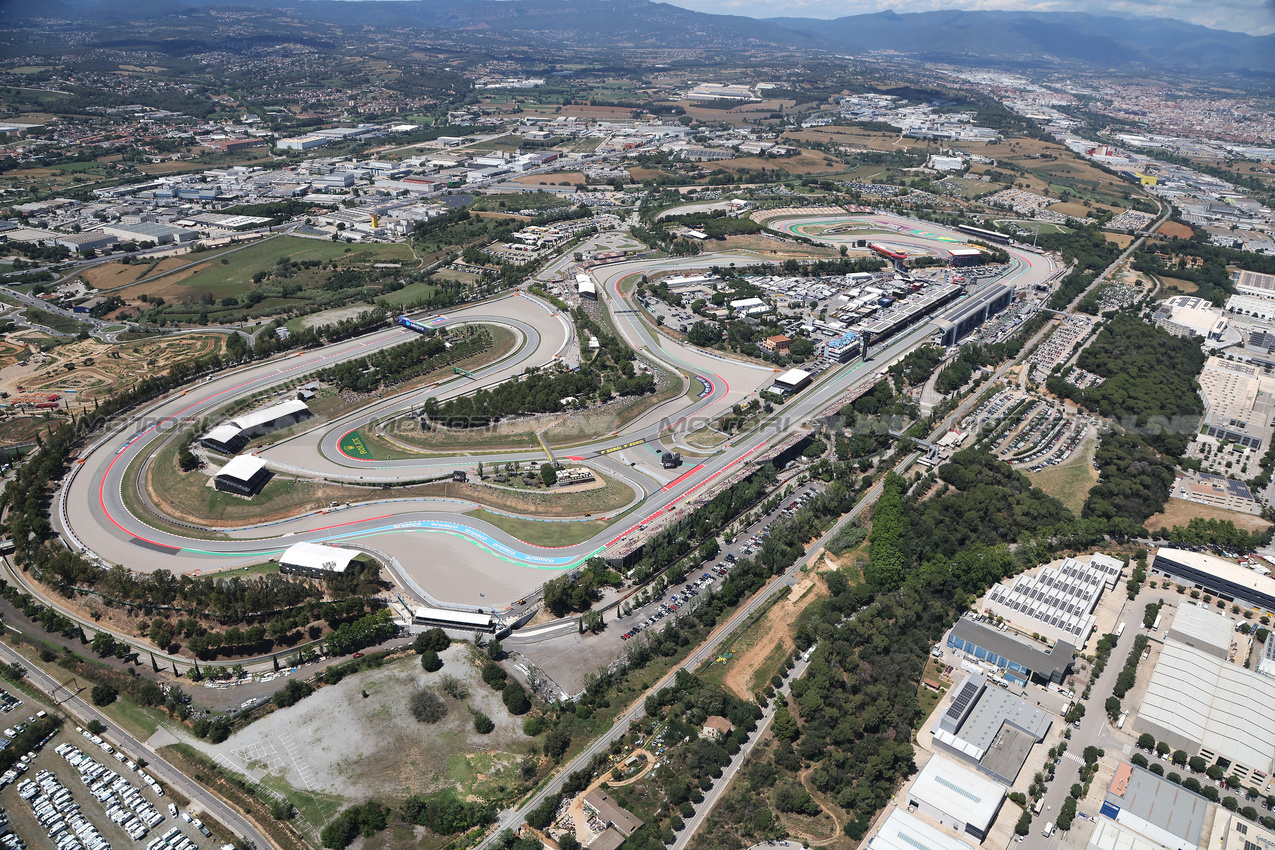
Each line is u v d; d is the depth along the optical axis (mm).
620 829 199500
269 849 195125
